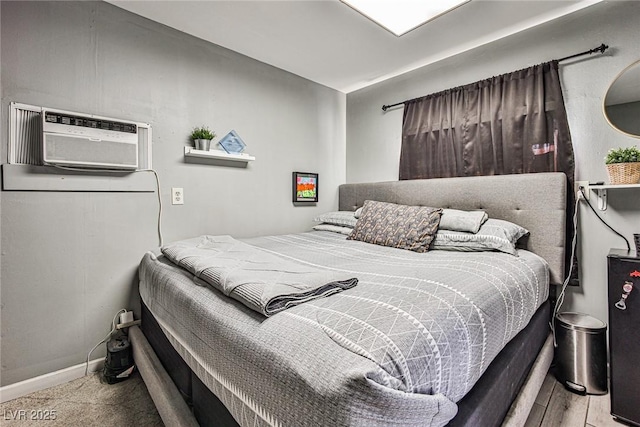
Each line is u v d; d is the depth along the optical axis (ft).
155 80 6.84
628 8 5.88
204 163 7.67
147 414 4.81
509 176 6.96
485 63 7.79
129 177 6.48
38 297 5.53
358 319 2.64
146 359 5.10
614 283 4.81
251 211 8.66
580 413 4.82
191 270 4.44
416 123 9.05
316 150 10.39
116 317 6.41
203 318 3.35
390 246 6.79
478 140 7.72
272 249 6.43
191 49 7.41
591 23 6.27
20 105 5.29
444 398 2.38
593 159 6.26
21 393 5.32
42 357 5.58
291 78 9.58
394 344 2.33
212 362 3.14
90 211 6.04
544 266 5.90
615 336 4.76
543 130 6.72
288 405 2.21
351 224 8.86
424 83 9.03
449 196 7.92
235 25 7.00
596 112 6.23
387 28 6.83
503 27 7.07
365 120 10.63
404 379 2.18
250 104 8.57
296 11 6.51
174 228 7.18
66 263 5.80
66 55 5.74
